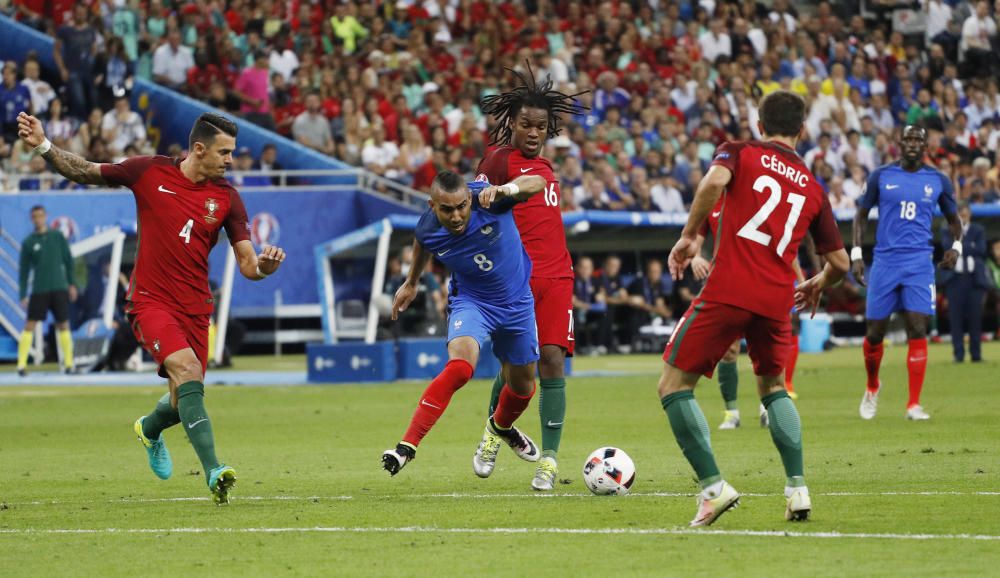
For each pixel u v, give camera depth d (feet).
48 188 303.07
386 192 315.58
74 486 109.50
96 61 319.88
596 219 299.99
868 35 430.20
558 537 79.77
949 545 75.20
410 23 373.20
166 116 320.70
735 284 82.53
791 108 84.69
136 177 98.43
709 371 84.17
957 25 435.94
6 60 332.60
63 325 257.96
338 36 360.89
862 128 383.04
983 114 413.18
